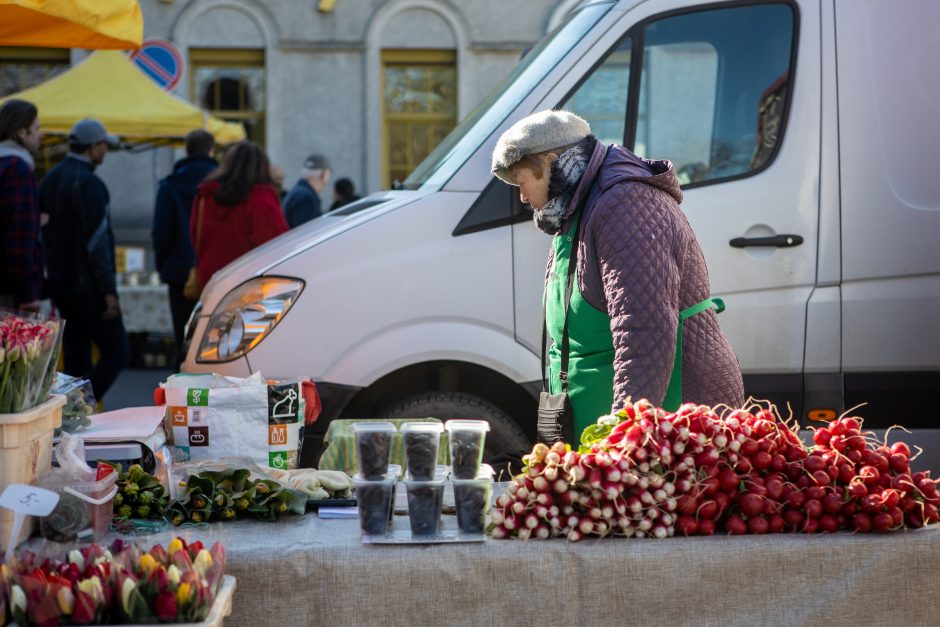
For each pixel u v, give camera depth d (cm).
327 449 380
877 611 275
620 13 497
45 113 1088
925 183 483
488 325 474
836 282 479
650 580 271
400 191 507
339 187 1159
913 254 479
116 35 524
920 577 276
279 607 268
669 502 276
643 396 311
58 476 287
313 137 1691
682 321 336
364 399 478
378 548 271
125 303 1257
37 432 292
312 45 1677
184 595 228
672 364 316
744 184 483
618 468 272
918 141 483
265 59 1681
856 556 275
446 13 1680
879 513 280
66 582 229
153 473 330
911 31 486
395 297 470
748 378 478
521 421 485
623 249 318
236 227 732
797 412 479
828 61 486
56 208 780
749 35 492
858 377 479
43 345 288
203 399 360
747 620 273
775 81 488
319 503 316
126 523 296
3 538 271
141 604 227
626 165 333
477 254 474
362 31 1680
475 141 489
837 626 274
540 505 277
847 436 295
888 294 479
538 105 488
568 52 496
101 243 780
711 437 280
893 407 480
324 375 468
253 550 269
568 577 270
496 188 477
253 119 1697
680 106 494
